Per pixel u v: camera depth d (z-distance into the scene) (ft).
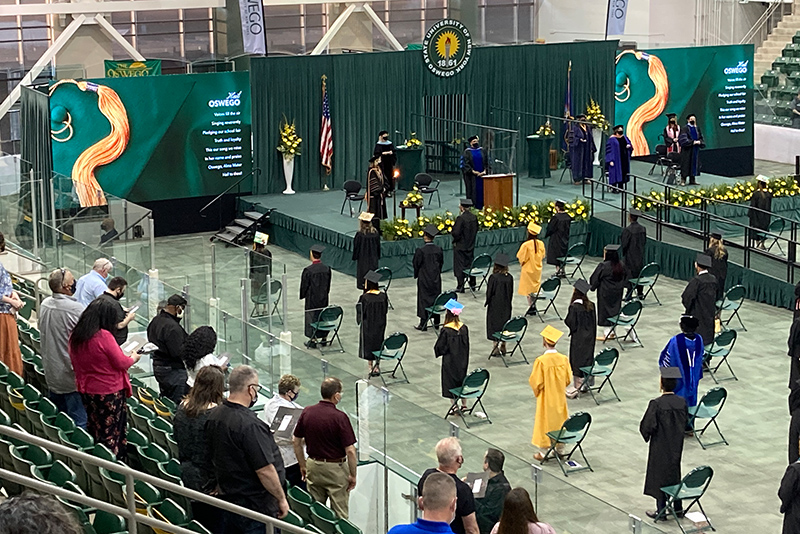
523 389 56.54
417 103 94.89
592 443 50.03
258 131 89.66
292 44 109.40
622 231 76.64
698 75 104.83
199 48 106.83
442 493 21.02
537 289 69.41
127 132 85.05
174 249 81.00
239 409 24.32
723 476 46.55
